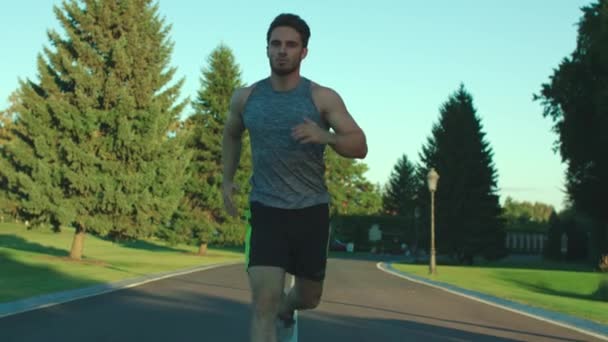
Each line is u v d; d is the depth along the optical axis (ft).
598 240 163.43
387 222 251.80
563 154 151.84
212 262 116.26
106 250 142.92
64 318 32.83
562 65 145.18
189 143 151.64
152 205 96.07
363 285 66.74
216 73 153.17
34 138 91.04
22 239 162.61
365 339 28.27
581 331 33.30
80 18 92.94
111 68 94.38
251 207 12.53
